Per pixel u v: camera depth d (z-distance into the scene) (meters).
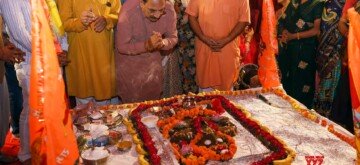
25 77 2.98
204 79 4.02
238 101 3.20
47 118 1.49
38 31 1.45
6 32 3.04
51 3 3.17
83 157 2.16
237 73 4.02
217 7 3.74
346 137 2.49
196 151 2.26
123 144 2.40
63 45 3.41
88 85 3.62
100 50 3.52
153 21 3.41
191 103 2.96
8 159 3.39
